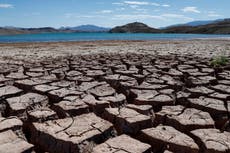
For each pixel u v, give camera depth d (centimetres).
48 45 2123
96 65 877
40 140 299
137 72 742
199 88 545
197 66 865
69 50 1588
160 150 288
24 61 1004
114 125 353
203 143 283
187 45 2203
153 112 401
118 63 942
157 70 774
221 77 683
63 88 521
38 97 445
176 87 572
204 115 371
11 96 462
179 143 281
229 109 407
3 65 868
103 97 467
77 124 320
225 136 299
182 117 361
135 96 505
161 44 2373
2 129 301
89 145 279
